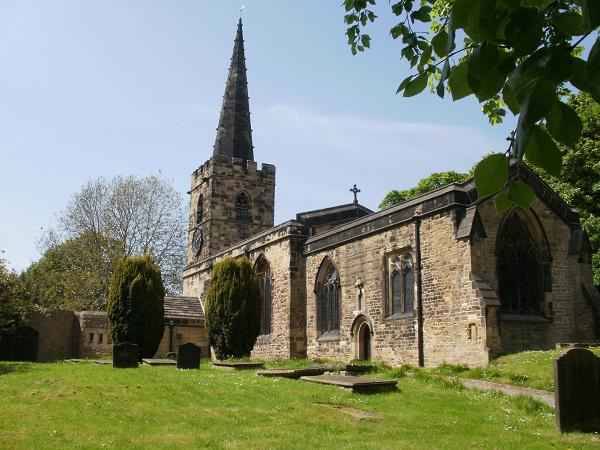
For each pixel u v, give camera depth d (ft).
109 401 48.08
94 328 122.72
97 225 170.91
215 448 35.12
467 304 72.90
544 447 36.04
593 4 8.17
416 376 64.44
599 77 8.54
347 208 124.98
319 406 47.62
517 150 9.25
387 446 35.58
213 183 164.76
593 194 97.81
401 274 87.51
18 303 108.99
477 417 45.11
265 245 123.44
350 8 23.47
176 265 177.88
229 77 178.81
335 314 104.68
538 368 58.34
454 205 76.84
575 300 80.43
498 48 9.50
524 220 80.23
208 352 139.03
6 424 39.75
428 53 13.43
